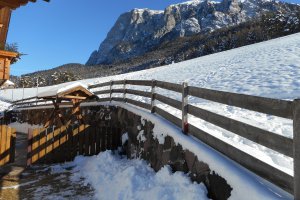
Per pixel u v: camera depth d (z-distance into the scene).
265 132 3.76
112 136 11.05
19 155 11.89
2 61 15.33
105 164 9.33
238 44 101.31
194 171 5.34
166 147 6.82
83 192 7.29
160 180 6.31
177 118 6.91
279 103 3.49
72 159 10.66
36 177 8.66
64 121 14.06
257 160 3.87
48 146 10.40
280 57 18.14
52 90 13.83
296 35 34.00
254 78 13.39
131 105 11.26
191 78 19.73
